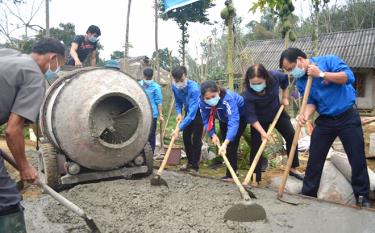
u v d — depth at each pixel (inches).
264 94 197.2
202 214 159.6
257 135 214.1
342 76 164.1
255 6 273.3
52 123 193.3
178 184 203.9
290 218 156.0
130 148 206.8
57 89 205.2
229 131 191.5
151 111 215.0
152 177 211.6
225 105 194.7
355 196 180.5
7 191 106.8
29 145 334.0
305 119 172.2
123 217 157.9
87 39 296.5
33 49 122.1
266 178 236.4
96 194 186.2
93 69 202.4
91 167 203.8
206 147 298.8
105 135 200.1
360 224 148.6
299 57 171.8
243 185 181.5
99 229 141.6
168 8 268.8
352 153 173.2
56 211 169.5
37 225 156.6
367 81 655.8
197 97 231.9
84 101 193.2
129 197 178.2
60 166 205.3
